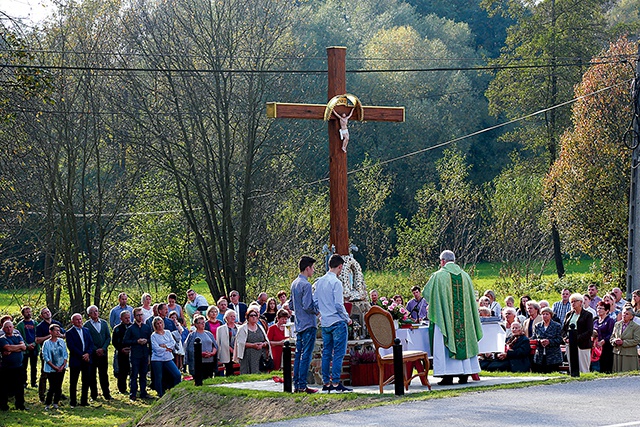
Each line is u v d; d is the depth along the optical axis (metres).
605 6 64.88
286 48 43.91
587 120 47.19
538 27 62.91
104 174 51.53
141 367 23.77
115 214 44.66
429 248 54.16
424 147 74.88
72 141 42.41
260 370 21.73
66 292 47.03
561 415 12.40
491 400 13.95
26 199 36.16
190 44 42.81
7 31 24.55
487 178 80.56
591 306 24.34
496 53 88.62
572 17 61.44
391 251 56.12
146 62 42.78
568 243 51.38
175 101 42.19
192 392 17.61
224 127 44.34
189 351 22.70
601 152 46.44
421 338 16.69
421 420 12.48
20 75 23.66
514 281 53.06
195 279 49.56
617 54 47.34
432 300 16.22
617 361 19.64
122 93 43.38
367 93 74.25
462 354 16.17
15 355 22.55
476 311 16.50
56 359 22.95
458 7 93.12
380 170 57.72
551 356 19.53
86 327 23.77
